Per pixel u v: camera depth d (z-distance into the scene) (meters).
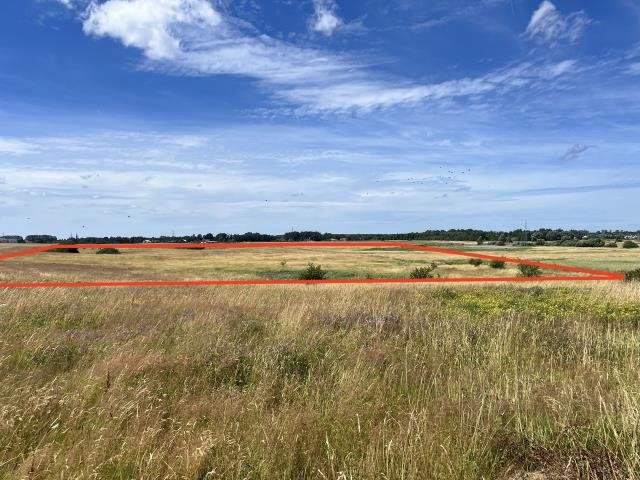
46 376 5.36
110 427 3.91
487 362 6.42
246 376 5.65
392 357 6.38
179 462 3.49
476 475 3.34
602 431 3.92
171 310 10.16
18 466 3.48
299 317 8.74
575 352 6.98
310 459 3.63
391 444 3.53
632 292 14.44
